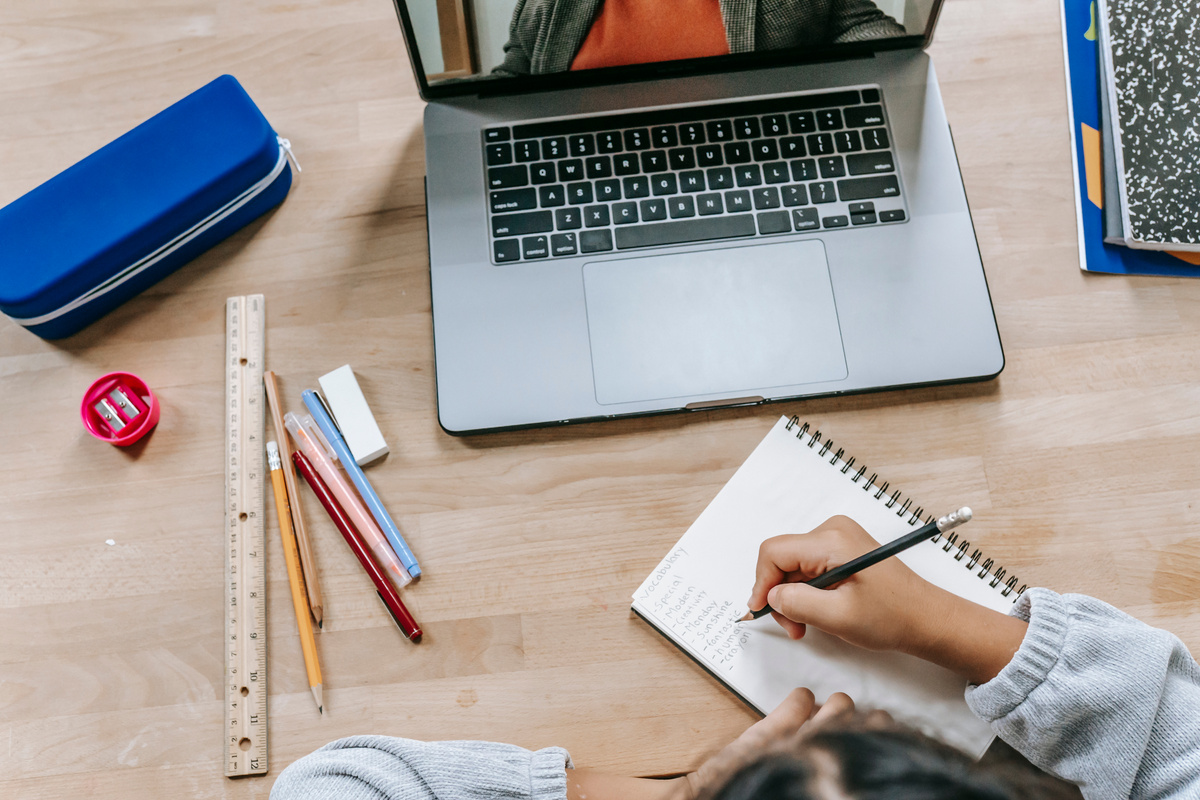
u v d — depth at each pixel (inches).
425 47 26.0
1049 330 26.2
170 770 23.1
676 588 24.0
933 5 26.5
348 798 19.5
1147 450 25.0
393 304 27.2
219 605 24.5
